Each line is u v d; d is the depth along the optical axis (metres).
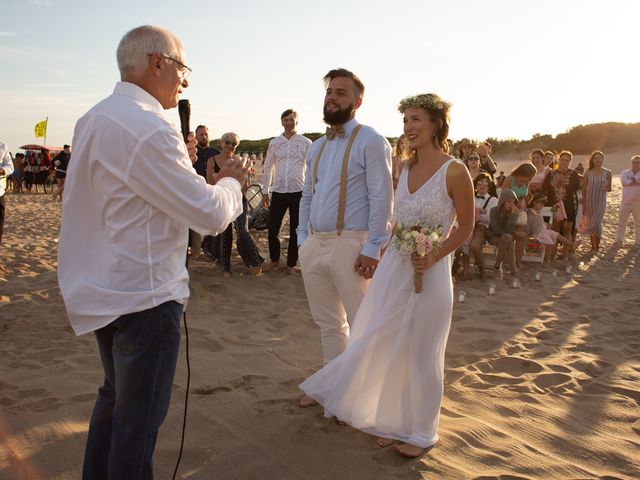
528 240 9.22
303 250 3.83
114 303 2.27
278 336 5.34
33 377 4.17
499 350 5.12
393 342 3.33
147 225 2.28
